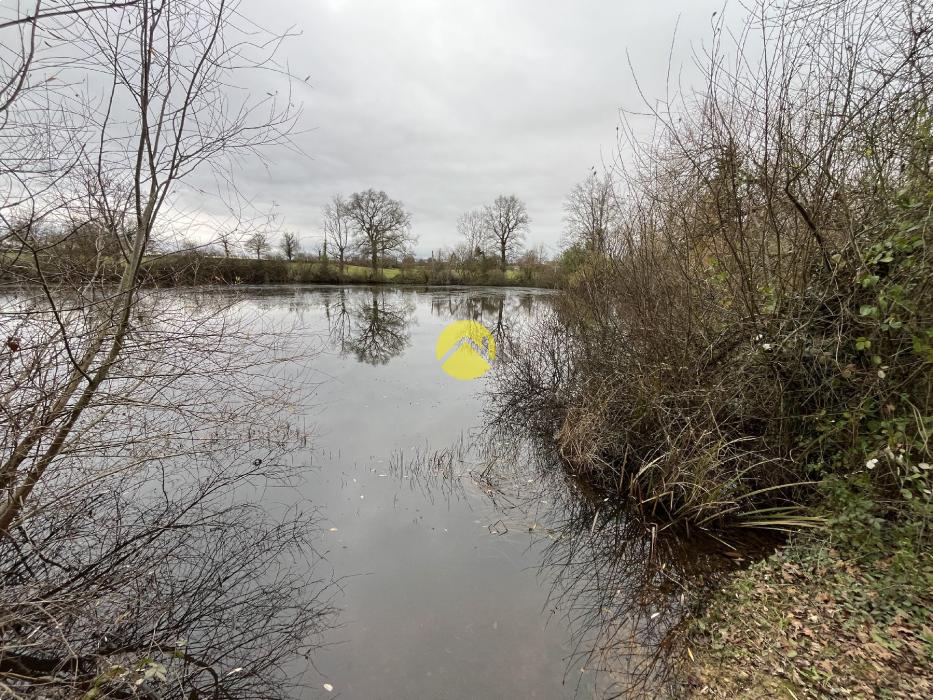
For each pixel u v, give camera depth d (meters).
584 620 3.40
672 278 4.75
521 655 3.07
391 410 8.58
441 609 3.53
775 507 4.20
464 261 48.22
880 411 3.38
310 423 7.61
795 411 4.14
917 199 3.16
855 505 3.33
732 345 4.46
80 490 3.30
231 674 2.92
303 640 3.21
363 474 5.85
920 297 3.13
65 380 2.87
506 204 48.50
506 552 4.30
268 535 4.44
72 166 2.74
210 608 3.47
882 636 2.56
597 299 6.00
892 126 3.35
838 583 3.06
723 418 4.61
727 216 4.12
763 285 4.11
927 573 2.77
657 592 3.66
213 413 4.28
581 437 5.61
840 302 3.56
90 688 2.55
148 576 3.54
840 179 3.64
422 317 22.17
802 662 2.55
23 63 2.15
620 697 2.65
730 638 2.91
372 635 3.26
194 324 3.57
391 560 4.15
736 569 3.79
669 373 4.82
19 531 3.22
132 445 3.65
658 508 4.80
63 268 2.93
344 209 44.09
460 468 6.07
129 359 3.21
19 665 2.59
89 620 2.88
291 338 7.77
